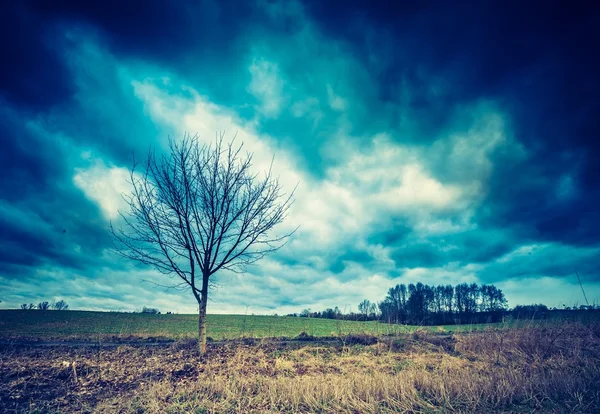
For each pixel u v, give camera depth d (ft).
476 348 46.14
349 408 23.13
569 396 24.94
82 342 55.98
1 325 83.30
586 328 50.19
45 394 26.68
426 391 26.09
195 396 25.77
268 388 27.22
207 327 91.15
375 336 54.60
